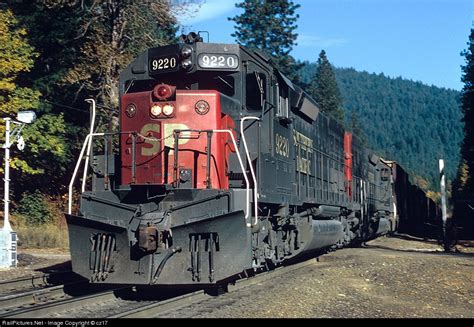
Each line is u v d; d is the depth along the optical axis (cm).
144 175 1103
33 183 3066
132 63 1223
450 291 1262
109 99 2986
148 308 877
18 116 1758
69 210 1107
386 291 1230
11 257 1630
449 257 1997
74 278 1355
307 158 1650
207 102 1112
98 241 1045
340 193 2141
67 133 3006
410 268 1582
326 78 7725
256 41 5247
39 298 1066
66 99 3106
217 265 1002
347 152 2386
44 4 2923
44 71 3047
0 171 2431
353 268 1557
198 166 1091
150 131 1107
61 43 3022
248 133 1200
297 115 1577
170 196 1045
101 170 1159
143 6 3016
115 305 1009
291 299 1023
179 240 1019
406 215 4512
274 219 1339
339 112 7725
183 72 1176
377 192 3238
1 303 973
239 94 1196
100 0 2945
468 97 5138
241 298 1029
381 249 2431
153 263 1016
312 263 1734
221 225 995
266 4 5241
